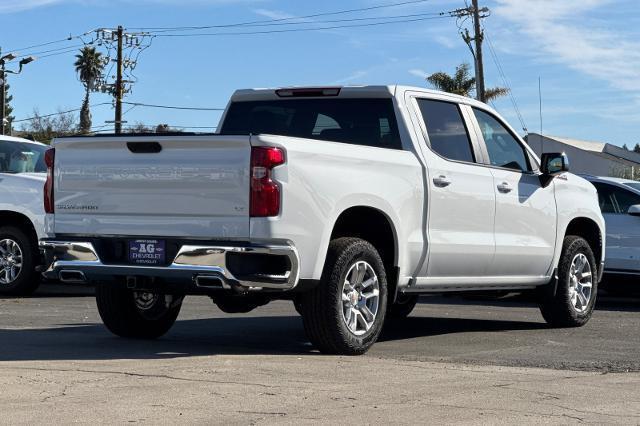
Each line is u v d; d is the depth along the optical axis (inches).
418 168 336.2
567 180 418.9
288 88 366.0
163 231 295.1
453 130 362.3
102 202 306.2
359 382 254.1
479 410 222.4
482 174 365.1
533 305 539.8
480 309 511.5
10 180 537.6
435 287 350.3
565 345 354.9
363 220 325.1
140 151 299.4
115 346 321.7
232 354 303.9
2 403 219.6
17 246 535.5
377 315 315.6
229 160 285.9
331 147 303.0
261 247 281.6
